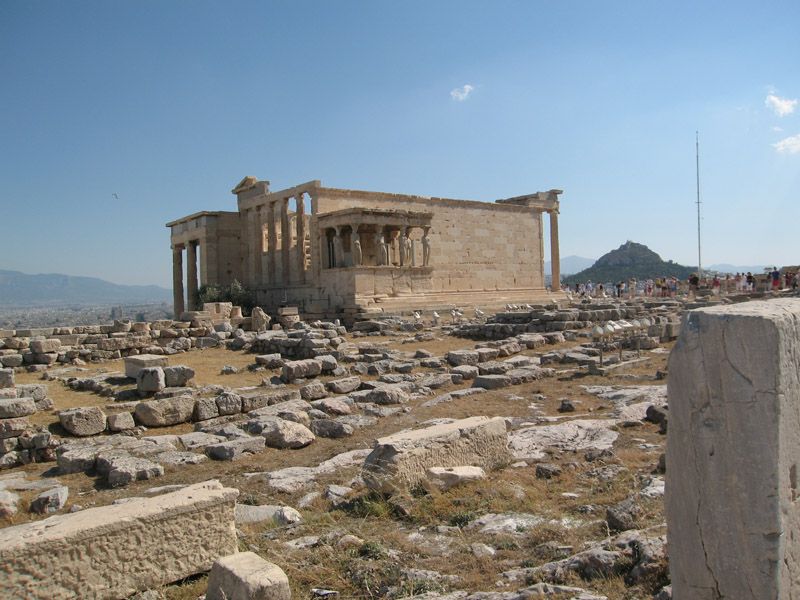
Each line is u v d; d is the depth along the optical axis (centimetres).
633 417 1416
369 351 2736
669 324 2689
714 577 442
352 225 4553
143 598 671
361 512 923
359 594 675
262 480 1136
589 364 2139
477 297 5522
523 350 2664
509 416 1552
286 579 621
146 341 3048
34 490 1147
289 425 1409
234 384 2138
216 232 5538
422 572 700
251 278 5538
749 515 425
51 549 641
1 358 2602
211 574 659
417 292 4875
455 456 1034
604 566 652
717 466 440
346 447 1355
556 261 6731
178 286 6069
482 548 755
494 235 6025
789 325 432
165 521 714
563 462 1112
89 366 2695
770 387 420
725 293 5141
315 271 4803
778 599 415
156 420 1567
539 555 724
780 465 420
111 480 1162
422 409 1675
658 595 569
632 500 816
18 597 621
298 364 2158
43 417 1619
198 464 1268
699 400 451
